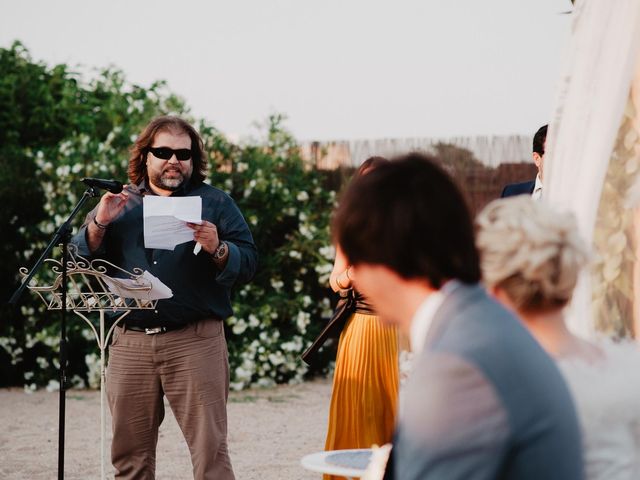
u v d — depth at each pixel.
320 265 9.61
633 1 3.11
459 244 1.57
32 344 9.34
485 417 1.39
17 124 11.26
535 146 5.20
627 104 3.23
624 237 3.18
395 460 1.50
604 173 3.13
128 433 4.36
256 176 9.74
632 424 1.96
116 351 4.37
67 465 6.25
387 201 1.59
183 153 4.41
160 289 4.00
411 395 1.46
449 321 1.50
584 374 1.91
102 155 9.57
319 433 7.24
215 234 4.15
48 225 9.34
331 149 11.07
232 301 9.53
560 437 1.41
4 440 7.03
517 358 1.43
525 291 1.80
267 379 9.38
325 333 4.62
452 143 11.35
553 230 1.78
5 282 9.59
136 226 4.41
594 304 3.13
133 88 10.59
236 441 7.00
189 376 4.30
